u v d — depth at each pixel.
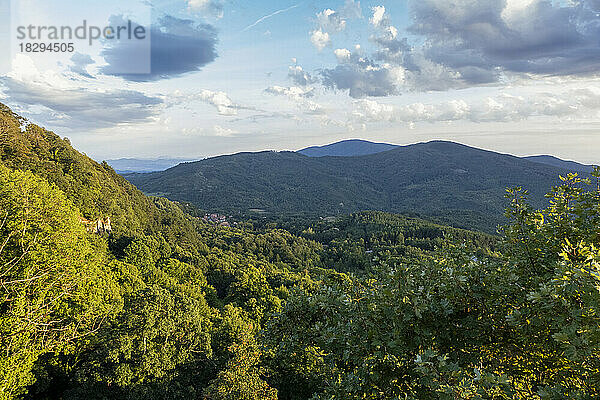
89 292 21.91
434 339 5.66
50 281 19.39
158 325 21.47
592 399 3.83
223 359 23.94
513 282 5.69
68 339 19.27
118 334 20.53
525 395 5.13
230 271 58.94
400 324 5.43
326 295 6.56
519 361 5.68
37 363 19.16
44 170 50.91
